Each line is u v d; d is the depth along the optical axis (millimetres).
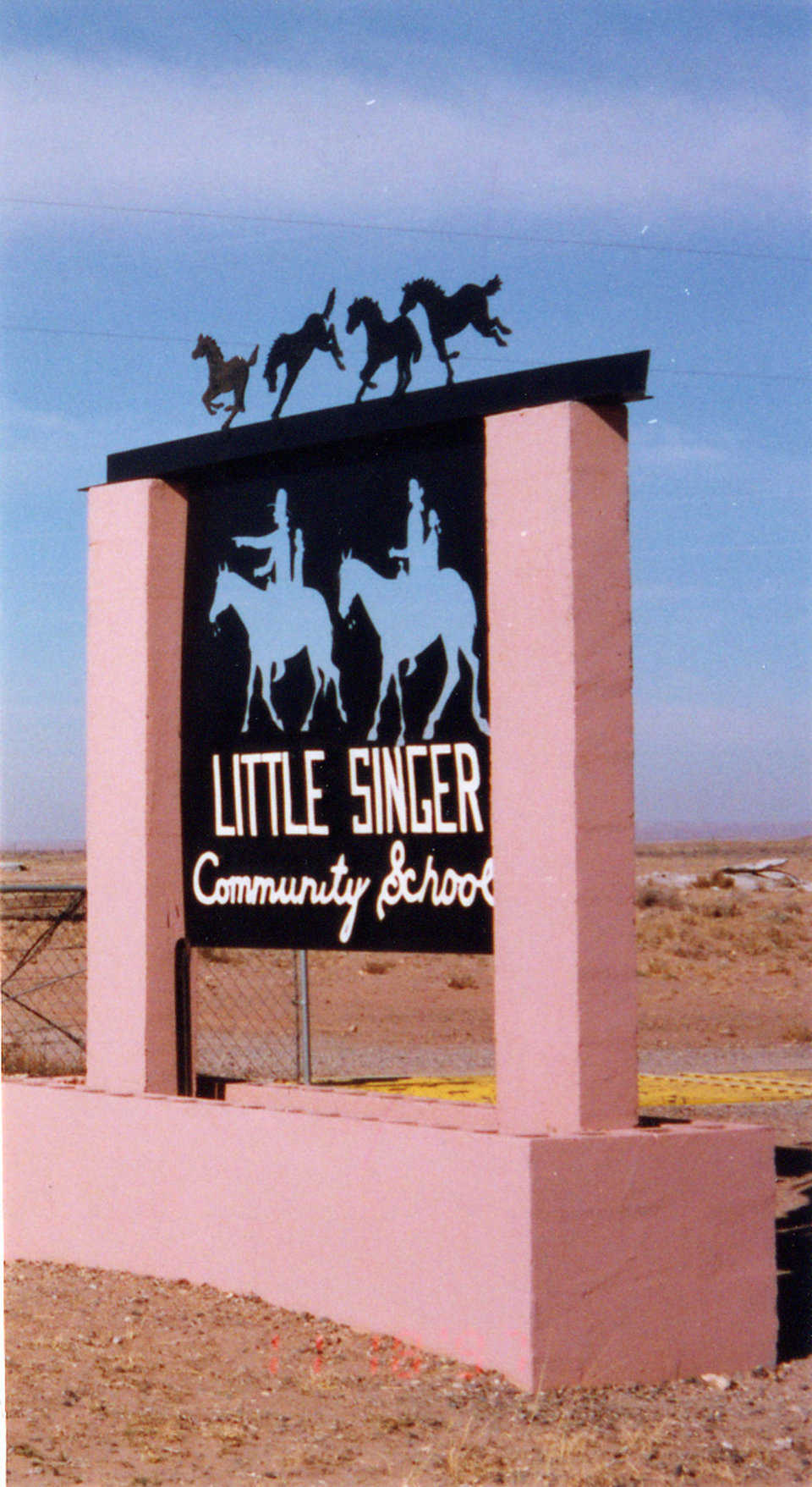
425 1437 5520
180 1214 7727
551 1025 6566
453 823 7383
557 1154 6090
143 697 8516
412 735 7551
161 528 8594
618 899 6590
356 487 7848
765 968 31578
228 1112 7508
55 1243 8359
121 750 8617
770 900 54250
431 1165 6500
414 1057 18016
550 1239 6055
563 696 6555
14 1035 17922
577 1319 6082
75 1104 8320
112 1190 8078
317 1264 7035
